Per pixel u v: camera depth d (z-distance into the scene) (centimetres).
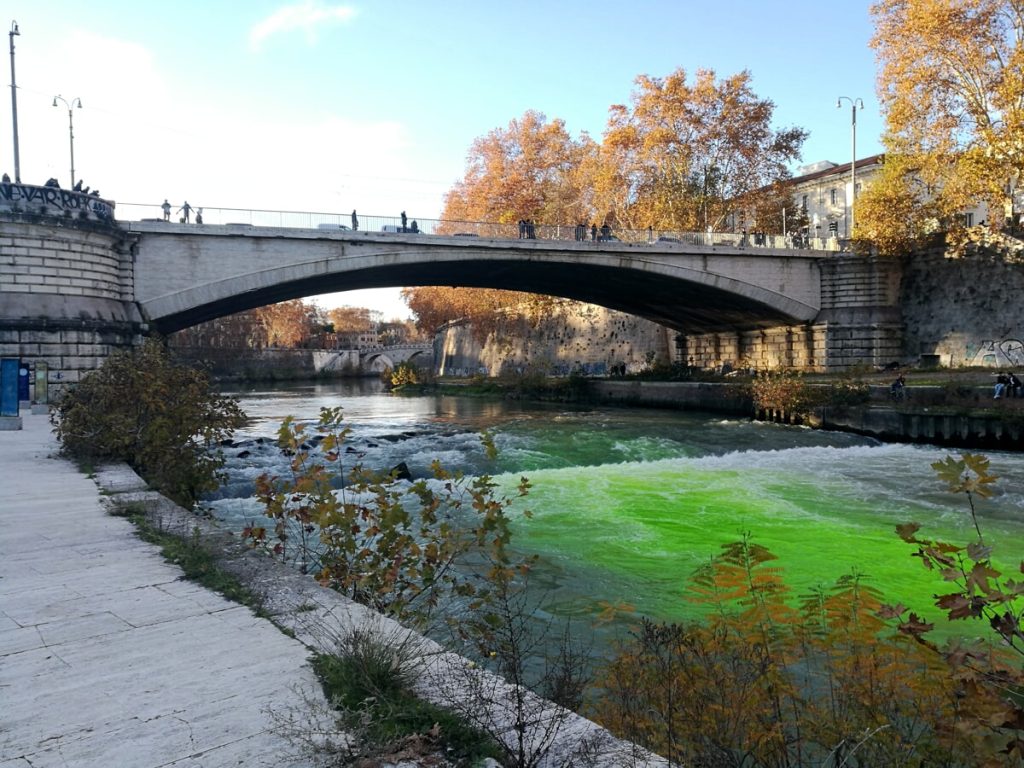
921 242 4416
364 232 3631
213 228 3369
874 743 467
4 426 2139
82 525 955
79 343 2969
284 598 647
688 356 6381
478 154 7481
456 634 782
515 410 5100
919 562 1257
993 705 384
